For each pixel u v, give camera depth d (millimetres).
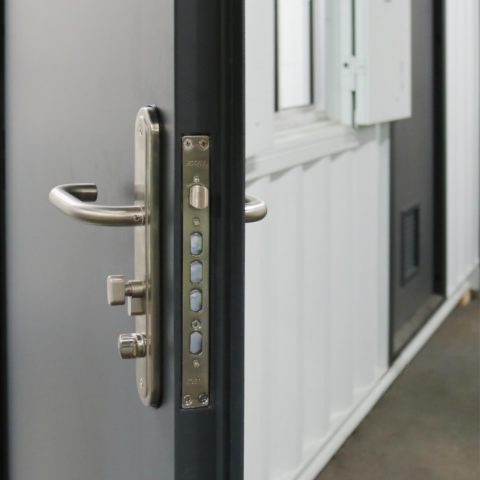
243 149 679
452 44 4281
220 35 663
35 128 1084
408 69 3252
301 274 2576
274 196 2393
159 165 700
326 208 2754
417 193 3947
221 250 678
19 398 1228
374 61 2885
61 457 1063
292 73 2713
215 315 686
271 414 2482
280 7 2582
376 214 3268
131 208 711
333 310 2943
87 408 958
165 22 682
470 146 4805
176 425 693
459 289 4699
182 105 663
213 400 697
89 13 878
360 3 2818
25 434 1209
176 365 687
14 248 1206
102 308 897
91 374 940
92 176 902
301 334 2602
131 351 736
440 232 4336
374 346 3352
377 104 2943
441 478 2775
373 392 3346
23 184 1148
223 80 667
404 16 3168
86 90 902
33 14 1062
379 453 2955
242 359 694
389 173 3404
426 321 4117
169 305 697
